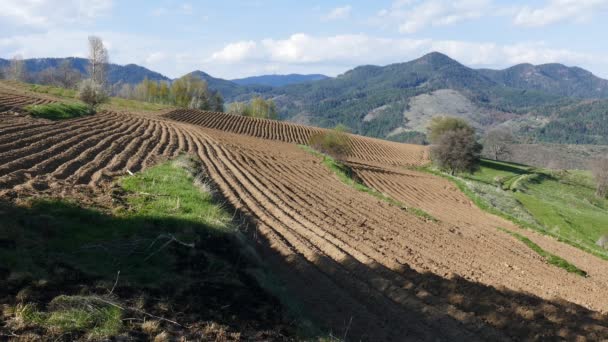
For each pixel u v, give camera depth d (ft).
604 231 151.53
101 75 302.25
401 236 59.93
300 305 32.19
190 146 98.32
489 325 34.06
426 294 37.40
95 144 72.59
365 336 29.94
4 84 214.07
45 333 19.26
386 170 164.96
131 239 32.96
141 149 76.38
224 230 39.73
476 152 201.36
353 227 58.44
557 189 257.34
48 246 28.22
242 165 90.02
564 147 606.96
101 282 25.00
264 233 46.85
